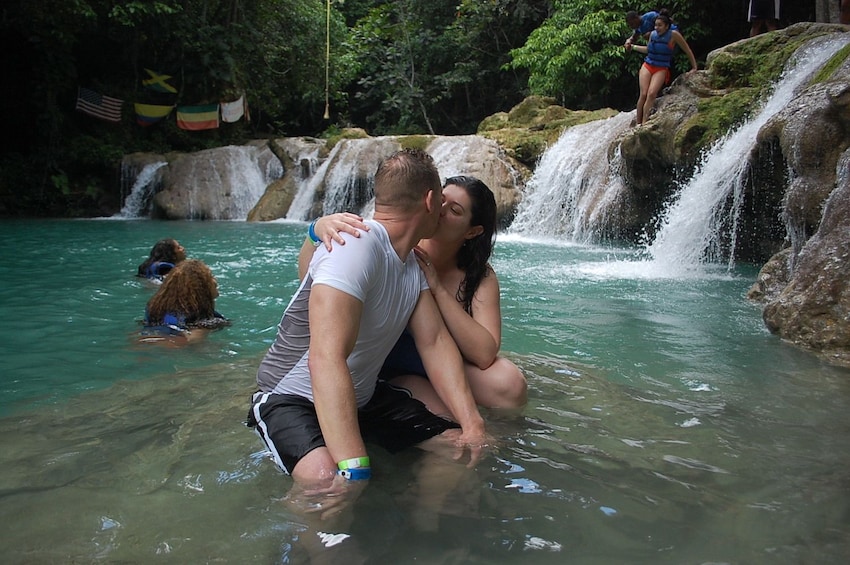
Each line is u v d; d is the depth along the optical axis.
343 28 25.27
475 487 2.20
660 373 3.75
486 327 3.12
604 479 2.28
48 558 1.77
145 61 20.67
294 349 2.63
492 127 17.47
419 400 2.91
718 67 10.37
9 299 5.82
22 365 3.86
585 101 20.42
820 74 8.23
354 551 1.80
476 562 1.75
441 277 3.17
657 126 10.00
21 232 12.27
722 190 8.54
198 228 13.64
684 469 2.37
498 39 25.45
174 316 4.75
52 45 18.17
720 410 3.07
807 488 2.22
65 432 2.74
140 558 1.77
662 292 6.56
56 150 18.14
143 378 3.61
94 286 6.48
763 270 6.21
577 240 12.05
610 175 11.79
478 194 3.07
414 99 26.25
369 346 2.62
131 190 17.78
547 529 1.92
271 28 23.06
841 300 4.32
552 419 2.90
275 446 2.41
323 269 2.46
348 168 16.02
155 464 2.39
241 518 1.98
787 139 6.55
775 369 3.83
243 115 22.45
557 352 4.24
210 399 3.17
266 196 16.86
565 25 19.44
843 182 4.82
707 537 1.89
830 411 3.07
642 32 11.52
